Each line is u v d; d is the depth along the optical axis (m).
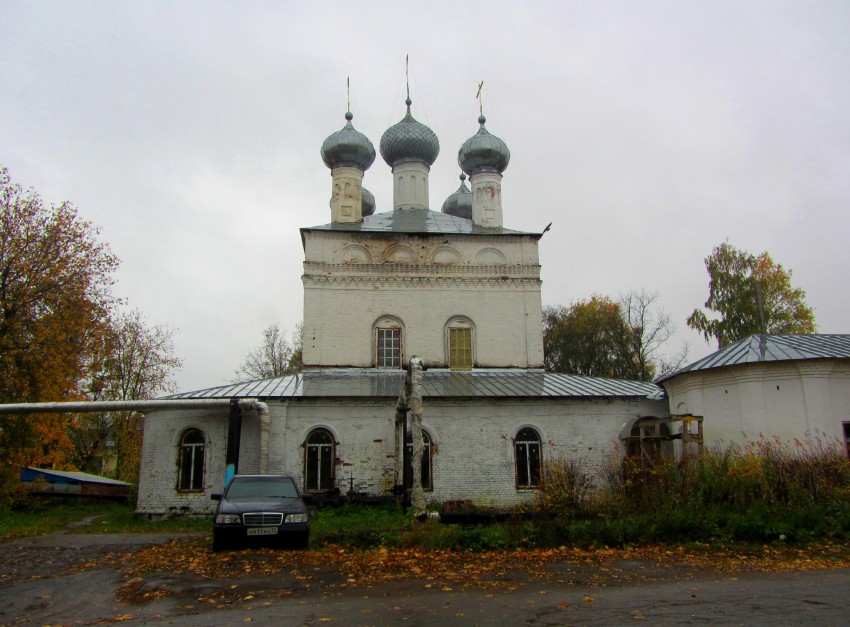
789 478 16.97
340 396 24.42
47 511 30.38
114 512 29.19
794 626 7.95
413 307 29.62
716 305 45.03
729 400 22.47
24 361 28.67
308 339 28.80
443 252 30.34
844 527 14.88
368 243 30.00
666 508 16.08
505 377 28.27
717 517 15.24
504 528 14.84
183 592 10.60
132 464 43.88
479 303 29.95
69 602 10.28
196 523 22.30
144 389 45.19
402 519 19.09
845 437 20.69
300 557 13.59
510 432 24.97
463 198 43.22
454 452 24.58
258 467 23.58
